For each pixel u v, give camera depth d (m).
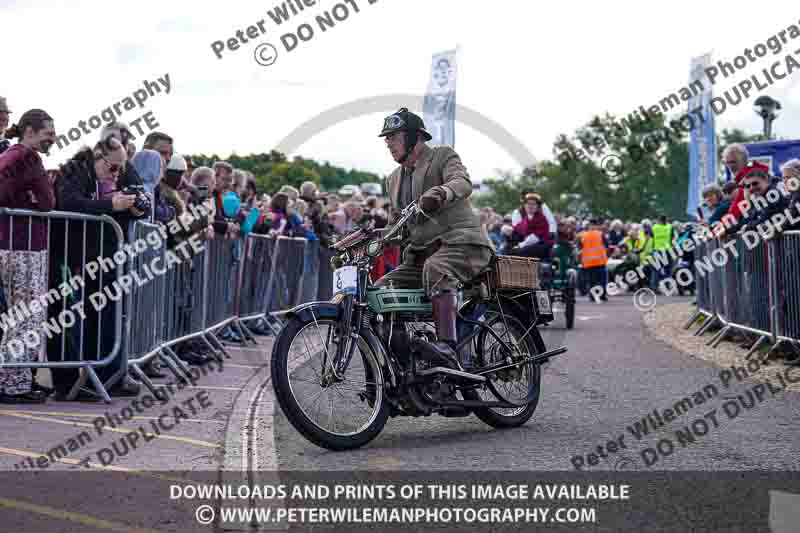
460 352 4.92
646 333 11.23
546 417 5.38
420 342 4.59
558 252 12.09
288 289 10.95
